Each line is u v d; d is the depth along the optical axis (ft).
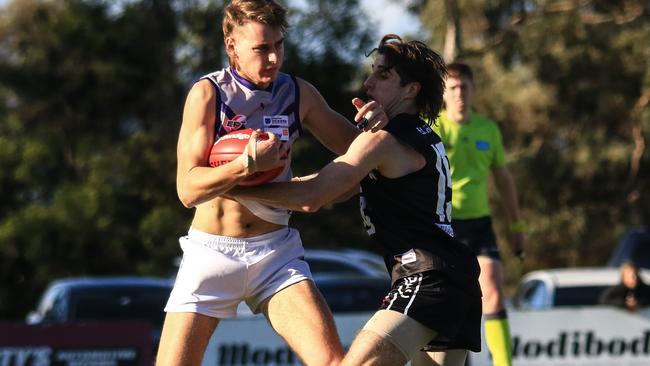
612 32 171.53
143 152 199.21
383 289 86.69
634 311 75.66
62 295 95.61
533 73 181.27
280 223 37.14
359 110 35.32
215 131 35.50
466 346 36.17
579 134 186.39
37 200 216.95
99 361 73.67
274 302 36.47
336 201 38.99
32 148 208.95
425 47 37.22
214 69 202.18
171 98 208.95
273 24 35.37
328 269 107.76
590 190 185.68
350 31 185.88
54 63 213.05
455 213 54.44
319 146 172.04
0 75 211.61
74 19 209.87
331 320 36.01
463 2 169.17
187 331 36.27
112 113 214.48
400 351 34.32
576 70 175.83
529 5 169.48
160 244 191.01
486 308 53.72
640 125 178.91
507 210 58.49
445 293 34.91
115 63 207.10
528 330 74.54
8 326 72.43
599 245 196.75
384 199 35.91
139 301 93.40
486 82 190.08
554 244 192.34
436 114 37.52
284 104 36.68
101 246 194.70
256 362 71.77
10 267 199.52
